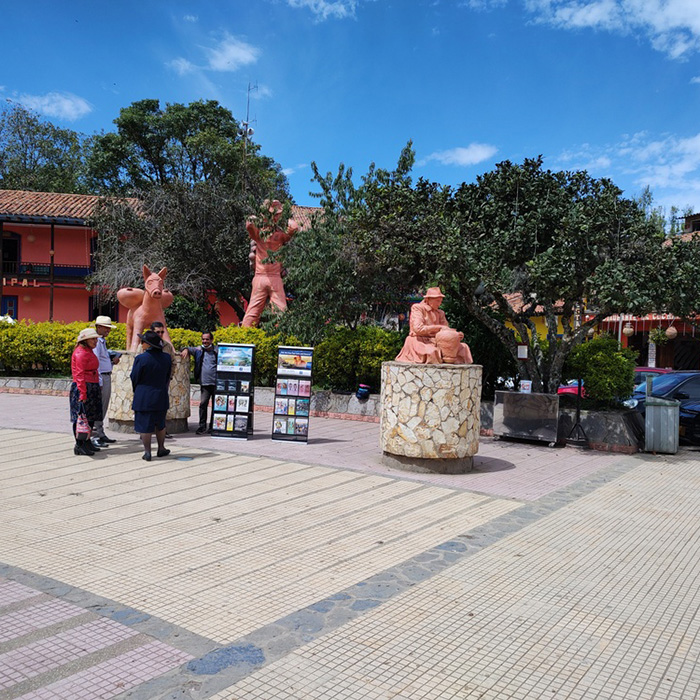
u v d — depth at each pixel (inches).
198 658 138.2
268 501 273.6
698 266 398.6
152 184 1272.1
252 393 437.7
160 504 265.6
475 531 237.5
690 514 270.4
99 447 377.1
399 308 641.6
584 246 416.5
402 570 194.9
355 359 573.3
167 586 178.7
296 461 357.7
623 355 477.4
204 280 984.3
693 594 182.7
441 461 336.2
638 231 405.7
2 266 1217.4
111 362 423.8
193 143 1257.4
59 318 1279.5
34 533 224.7
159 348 353.4
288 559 202.5
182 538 221.8
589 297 426.9
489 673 135.6
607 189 434.6
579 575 195.6
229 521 243.1
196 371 456.4
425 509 266.4
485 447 436.8
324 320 585.9
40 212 1194.0
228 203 981.8
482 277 416.8
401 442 337.4
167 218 977.5
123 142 1397.6
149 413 350.0
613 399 483.2
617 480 335.9
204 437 433.7
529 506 276.4
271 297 745.6
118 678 129.4
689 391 495.2
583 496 298.0
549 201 447.5
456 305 528.1
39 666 134.0
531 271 405.4
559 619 163.6
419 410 333.1
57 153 1631.4
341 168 587.2
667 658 144.6
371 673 134.0
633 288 377.4
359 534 229.9
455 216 438.9
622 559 211.6
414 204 460.1
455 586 183.3
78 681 128.2
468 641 149.8
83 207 1233.4
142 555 203.8
